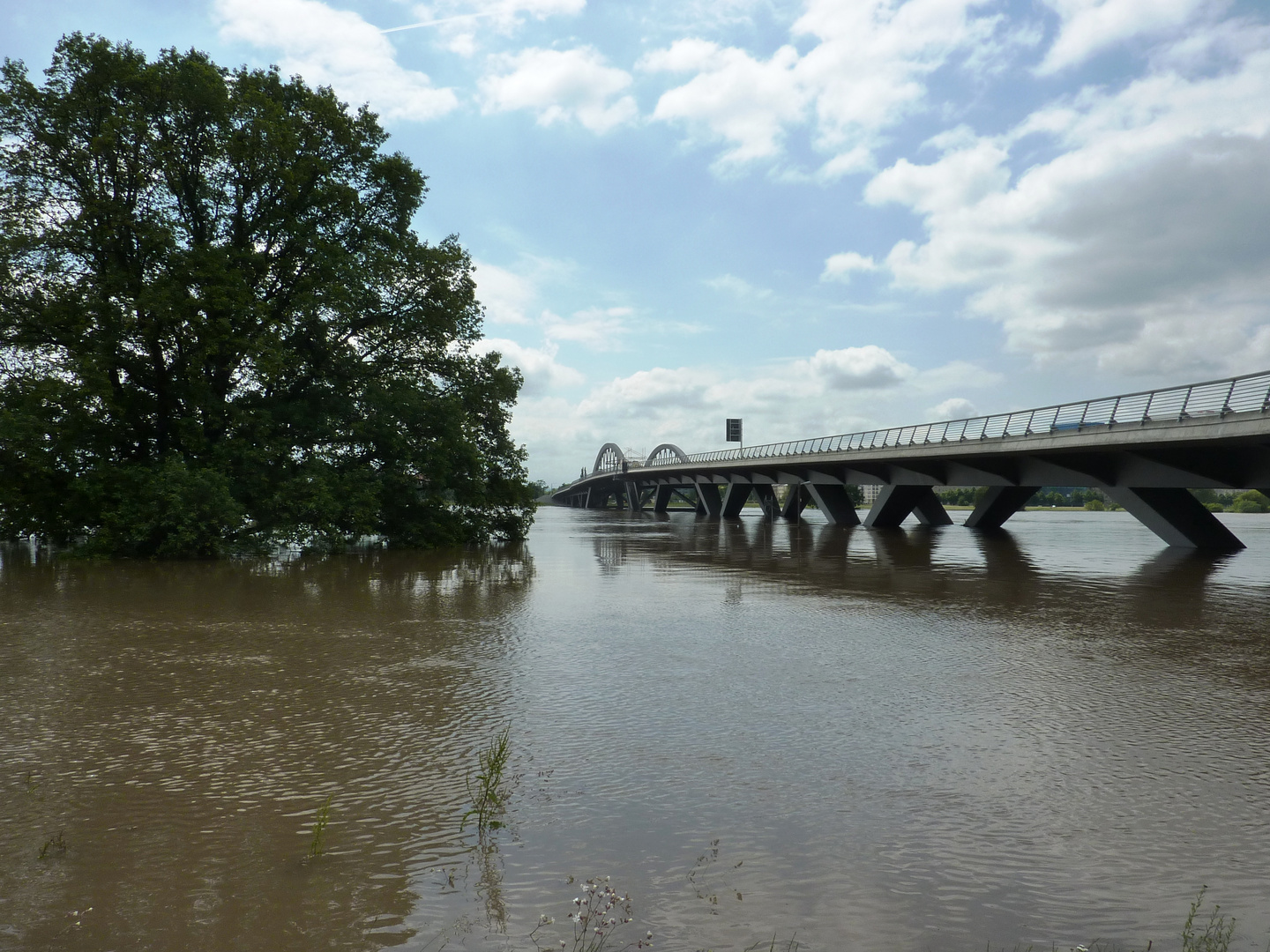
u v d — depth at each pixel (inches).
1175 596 701.3
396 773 255.1
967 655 445.4
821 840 205.5
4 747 282.5
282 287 1234.6
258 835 208.2
